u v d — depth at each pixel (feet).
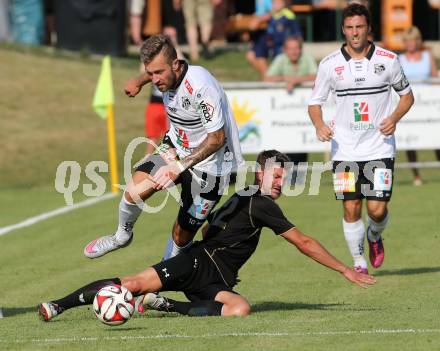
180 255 92.07
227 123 96.27
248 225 92.73
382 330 82.94
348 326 85.10
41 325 90.33
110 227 154.71
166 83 92.43
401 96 111.45
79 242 143.23
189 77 92.63
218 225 93.35
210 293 92.17
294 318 89.66
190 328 85.35
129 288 89.45
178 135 97.40
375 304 97.96
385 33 283.38
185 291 92.99
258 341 79.36
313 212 165.27
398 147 188.65
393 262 123.85
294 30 230.07
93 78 284.41
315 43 304.09
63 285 114.32
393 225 150.00
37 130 248.32
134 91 99.96
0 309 96.58
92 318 94.43
